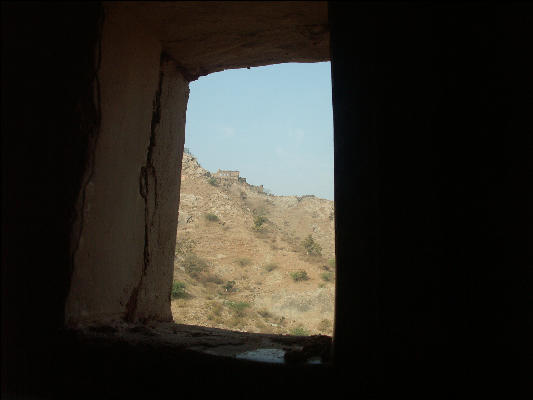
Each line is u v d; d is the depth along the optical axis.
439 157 1.46
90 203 1.90
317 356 1.67
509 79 1.50
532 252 1.45
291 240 46.06
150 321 2.49
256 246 41.50
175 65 2.70
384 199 1.48
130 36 2.14
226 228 45.03
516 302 1.41
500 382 1.37
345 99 1.57
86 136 1.84
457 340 1.39
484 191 1.44
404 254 1.44
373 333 1.44
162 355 1.67
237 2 2.00
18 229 1.78
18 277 1.75
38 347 1.71
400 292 1.43
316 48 2.48
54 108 1.81
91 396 1.66
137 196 2.35
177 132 2.85
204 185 55.81
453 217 1.44
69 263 1.76
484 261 1.42
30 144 1.80
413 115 1.50
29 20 1.88
